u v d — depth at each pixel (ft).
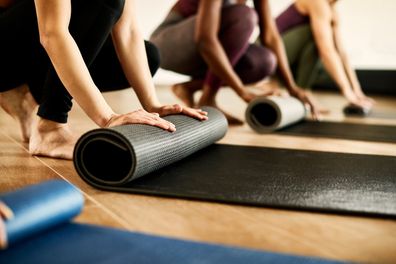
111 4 4.61
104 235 2.58
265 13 8.89
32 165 4.54
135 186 3.70
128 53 4.95
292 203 3.28
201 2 7.38
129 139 3.62
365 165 4.63
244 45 8.51
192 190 3.59
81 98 3.97
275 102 7.06
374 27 19.85
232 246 2.46
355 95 11.23
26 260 2.22
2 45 4.87
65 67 3.90
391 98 16.89
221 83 8.39
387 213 3.10
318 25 10.28
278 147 5.81
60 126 4.97
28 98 5.72
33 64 5.14
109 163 4.03
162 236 2.59
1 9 5.27
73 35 4.61
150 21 18.30
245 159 4.84
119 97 14.74
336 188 3.68
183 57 8.82
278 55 9.00
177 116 4.90
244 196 3.44
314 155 5.15
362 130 7.61
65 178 4.06
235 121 8.28
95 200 3.43
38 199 2.52
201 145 5.02
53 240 2.49
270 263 2.24
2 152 5.17
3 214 2.30
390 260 2.43
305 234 2.80
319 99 15.16
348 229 2.89
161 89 17.70
